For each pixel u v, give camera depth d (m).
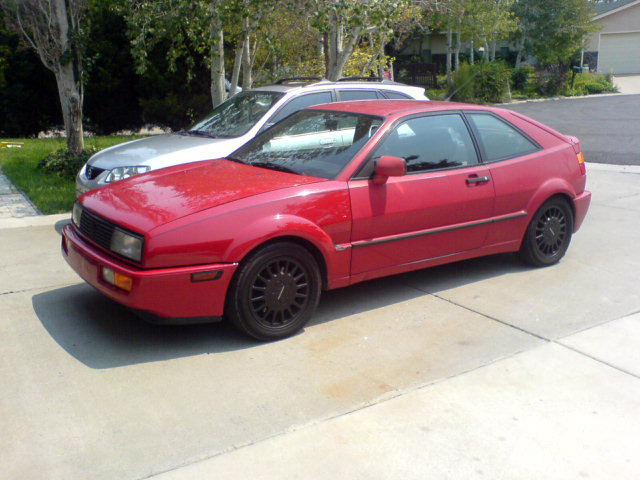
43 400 3.70
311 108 5.74
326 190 4.61
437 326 4.80
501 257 6.50
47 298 5.23
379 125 5.06
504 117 5.83
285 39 14.45
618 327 4.79
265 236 4.27
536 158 5.84
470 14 27.48
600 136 15.59
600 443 3.38
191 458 3.20
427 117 5.32
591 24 33.31
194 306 4.18
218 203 4.32
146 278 4.01
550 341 4.55
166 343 4.45
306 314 4.62
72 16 10.58
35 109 17.28
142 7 10.04
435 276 5.91
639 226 7.59
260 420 3.54
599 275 5.92
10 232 7.20
